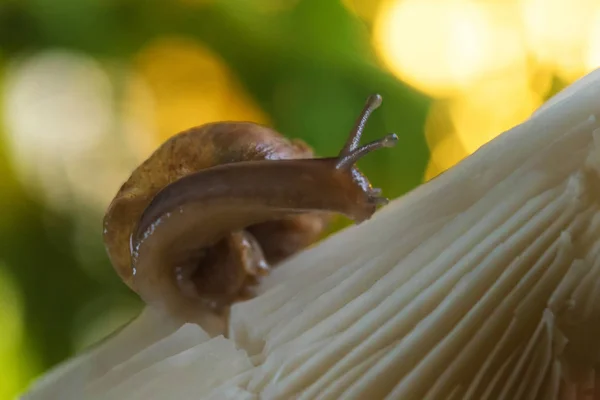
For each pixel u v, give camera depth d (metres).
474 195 0.13
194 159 0.14
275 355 0.14
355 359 0.14
